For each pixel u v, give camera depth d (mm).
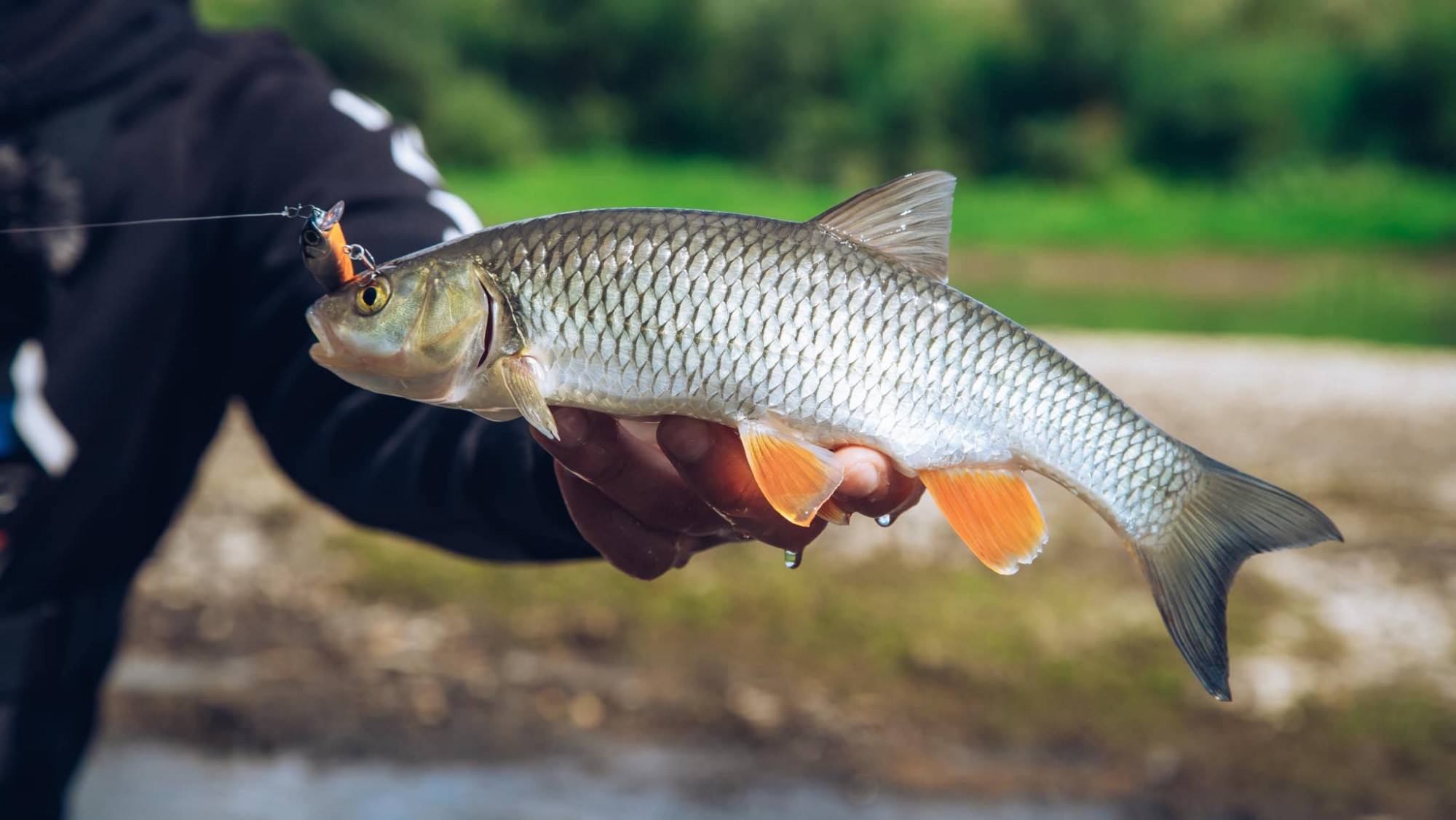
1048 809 1626
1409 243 8953
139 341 830
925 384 662
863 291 656
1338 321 5625
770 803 1623
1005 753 1751
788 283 650
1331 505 2691
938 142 11391
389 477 768
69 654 861
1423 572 2338
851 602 2117
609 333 647
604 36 11805
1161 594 684
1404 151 11172
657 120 12008
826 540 2342
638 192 10359
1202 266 7871
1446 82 10953
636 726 1803
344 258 664
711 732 1789
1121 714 1835
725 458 652
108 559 864
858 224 667
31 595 838
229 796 1605
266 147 839
